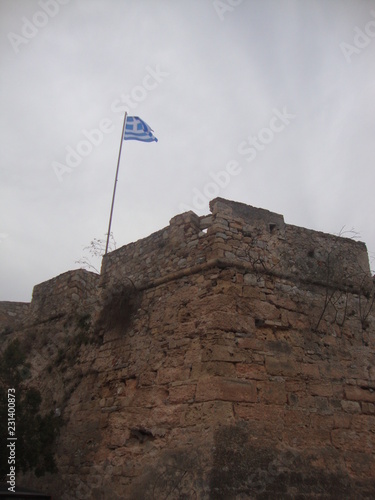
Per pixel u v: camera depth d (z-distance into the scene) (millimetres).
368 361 10953
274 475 8602
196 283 10578
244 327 9805
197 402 9102
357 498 9078
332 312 11164
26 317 16422
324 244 12086
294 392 9633
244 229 11078
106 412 10875
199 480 8320
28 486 11750
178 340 10156
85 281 15875
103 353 11992
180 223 11836
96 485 10117
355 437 9797
